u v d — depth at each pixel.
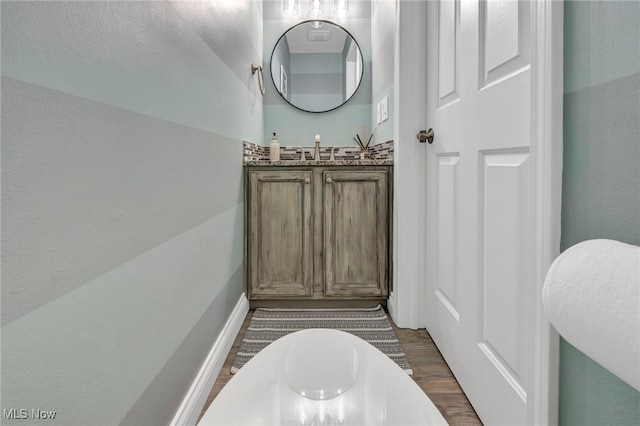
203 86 1.19
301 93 2.62
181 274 1.00
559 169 0.73
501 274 0.96
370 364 0.76
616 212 0.60
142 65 0.77
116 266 0.67
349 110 2.63
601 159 0.63
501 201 0.96
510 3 0.90
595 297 0.46
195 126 1.11
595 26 0.64
